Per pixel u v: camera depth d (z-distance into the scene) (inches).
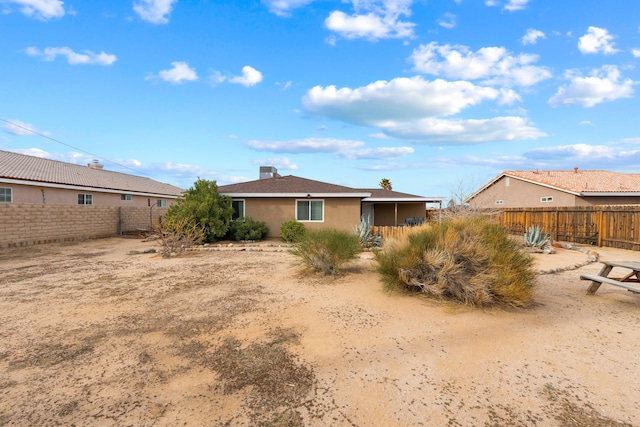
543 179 792.3
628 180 774.5
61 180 678.5
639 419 91.3
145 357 127.7
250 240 587.5
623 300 207.5
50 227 517.0
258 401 99.5
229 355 129.6
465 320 168.6
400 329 156.5
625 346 138.5
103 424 88.4
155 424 88.6
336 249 269.6
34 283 250.5
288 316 174.6
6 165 628.4
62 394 102.2
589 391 105.0
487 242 208.1
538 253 432.8
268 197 635.5
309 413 94.0
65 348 135.5
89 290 228.8
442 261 198.2
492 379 111.9
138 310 184.5
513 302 185.2
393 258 221.5
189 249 454.0
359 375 114.4
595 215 511.5
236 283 249.4
